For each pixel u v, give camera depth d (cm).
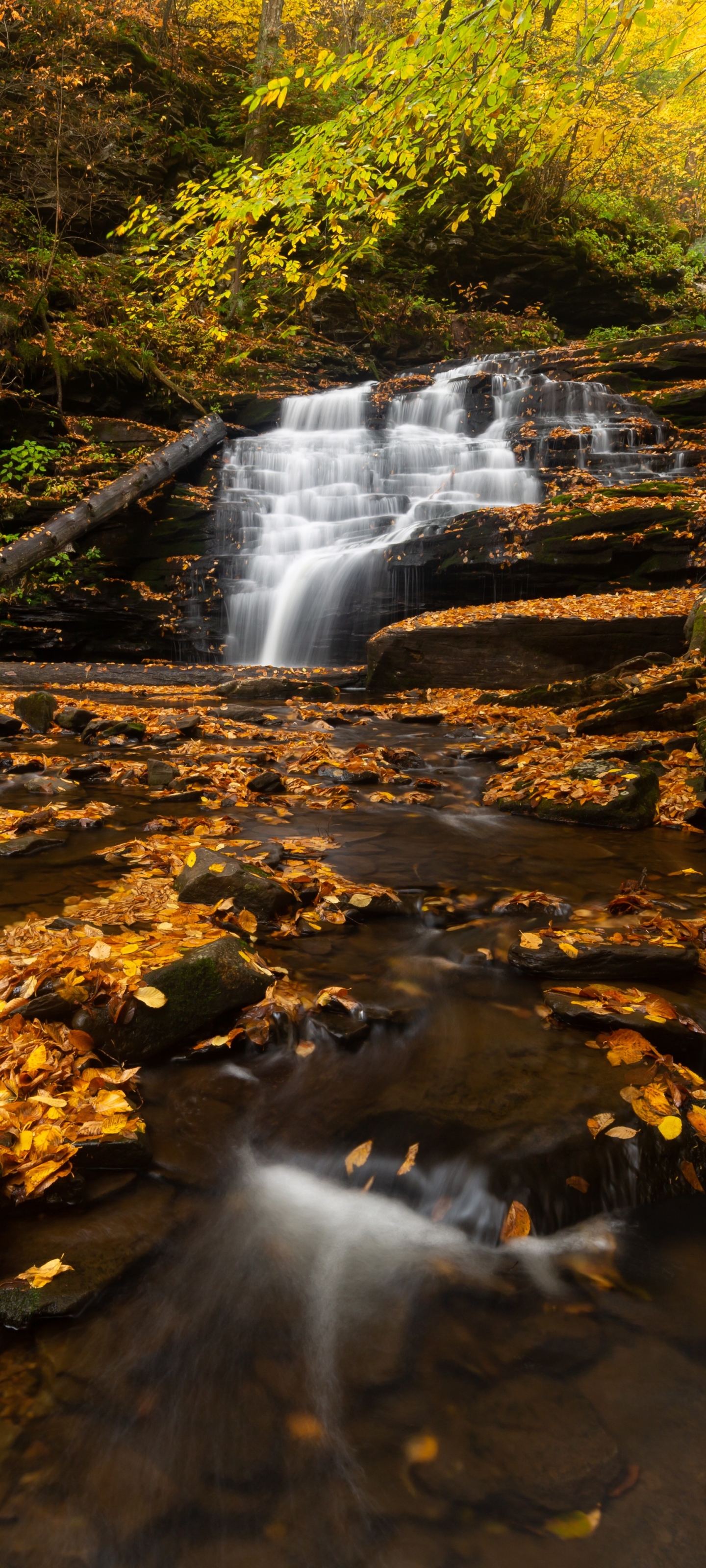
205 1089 229
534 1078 230
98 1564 118
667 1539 122
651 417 1784
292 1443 136
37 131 2098
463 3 686
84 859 403
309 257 2358
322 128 752
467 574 1332
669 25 1367
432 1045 249
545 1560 119
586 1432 139
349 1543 121
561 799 513
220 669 1292
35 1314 155
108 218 2183
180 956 264
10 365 1666
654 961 289
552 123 2244
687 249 3106
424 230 2552
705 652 878
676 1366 152
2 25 2044
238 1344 154
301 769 616
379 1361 152
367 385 2131
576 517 1302
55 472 1631
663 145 2697
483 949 313
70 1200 184
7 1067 214
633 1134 206
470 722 845
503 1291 170
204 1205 187
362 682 1188
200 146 2366
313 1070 238
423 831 477
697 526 1235
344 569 1436
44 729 772
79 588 1502
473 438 1841
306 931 326
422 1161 200
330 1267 174
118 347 1831
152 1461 132
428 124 765
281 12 2445
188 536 1622
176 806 514
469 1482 130
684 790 530
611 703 775
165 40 2438
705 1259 180
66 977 246
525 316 2686
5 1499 126
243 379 2125
